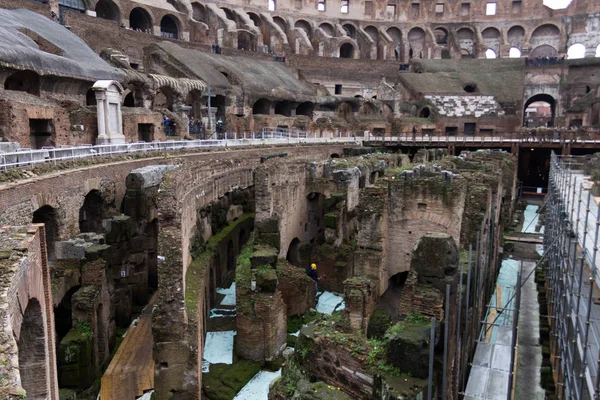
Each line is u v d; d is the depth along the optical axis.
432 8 106.81
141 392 15.67
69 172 20.50
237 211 28.89
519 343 18.20
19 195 16.47
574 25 98.81
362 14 107.00
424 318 11.09
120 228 20.86
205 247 22.12
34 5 52.78
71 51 41.75
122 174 25.59
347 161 30.55
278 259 22.25
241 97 62.31
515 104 80.56
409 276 14.34
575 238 14.23
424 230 19.41
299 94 71.56
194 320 15.37
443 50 106.00
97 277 18.25
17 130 24.83
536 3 101.75
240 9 92.25
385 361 10.09
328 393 9.73
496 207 24.50
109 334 19.16
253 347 17.88
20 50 30.84
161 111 44.88
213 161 24.53
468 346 15.46
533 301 22.72
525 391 15.01
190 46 72.44
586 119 77.88
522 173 67.06
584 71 87.75
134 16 76.00
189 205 19.77
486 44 106.00
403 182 19.50
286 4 100.06
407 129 75.31
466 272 15.17
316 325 11.90
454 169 24.80
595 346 11.54
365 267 19.44
